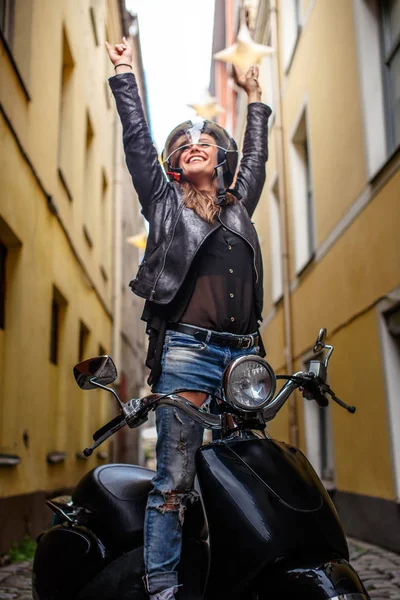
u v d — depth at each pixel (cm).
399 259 613
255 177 283
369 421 703
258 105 301
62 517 272
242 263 242
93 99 1299
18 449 686
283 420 1193
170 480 221
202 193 248
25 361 720
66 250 982
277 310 1259
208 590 196
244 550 185
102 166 1457
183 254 232
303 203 1095
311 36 952
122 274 1825
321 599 170
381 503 660
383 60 716
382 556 593
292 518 186
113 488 265
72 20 1047
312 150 947
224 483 196
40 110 803
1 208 626
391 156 627
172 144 261
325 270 877
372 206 684
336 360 827
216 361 229
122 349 1806
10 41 725
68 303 1003
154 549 219
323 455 969
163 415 223
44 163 827
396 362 655
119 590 237
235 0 1878
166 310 234
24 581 490
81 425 1174
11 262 709
